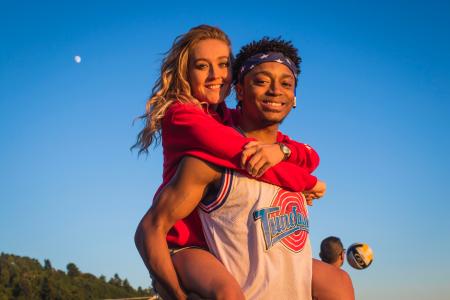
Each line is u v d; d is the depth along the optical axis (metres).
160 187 3.54
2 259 78.25
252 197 3.26
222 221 3.29
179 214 3.27
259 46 3.59
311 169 3.63
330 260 7.11
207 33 3.79
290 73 3.48
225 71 3.76
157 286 3.46
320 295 3.52
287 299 3.26
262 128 3.52
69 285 77.56
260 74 3.44
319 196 3.70
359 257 6.73
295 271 3.29
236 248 3.25
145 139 3.66
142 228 3.34
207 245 3.39
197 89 3.71
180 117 3.40
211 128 3.27
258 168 3.20
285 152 3.35
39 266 81.31
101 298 75.31
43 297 72.44
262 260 3.21
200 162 3.26
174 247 3.41
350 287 3.58
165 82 3.72
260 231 3.23
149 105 3.70
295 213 3.38
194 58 3.72
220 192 3.27
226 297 3.04
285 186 3.35
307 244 3.42
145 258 3.30
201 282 3.15
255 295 3.19
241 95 3.58
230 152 3.22
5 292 72.31
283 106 3.47
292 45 3.63
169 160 3.45
